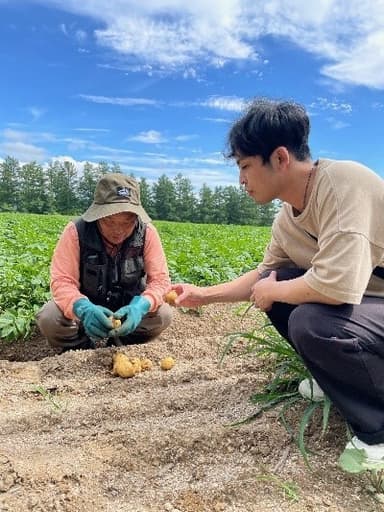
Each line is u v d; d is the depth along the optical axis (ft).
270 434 7.23
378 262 6.49
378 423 6.40
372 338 6.29
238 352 11.52
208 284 20.63
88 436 7.68
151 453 7.02
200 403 8.61
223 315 15.40
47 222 73.77
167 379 9.91
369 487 6.09
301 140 6.63
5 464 6.63
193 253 30.14
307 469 6.44
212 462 6.82
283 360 9.61
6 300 15.72
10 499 6.07
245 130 6.61
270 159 6.64
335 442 7.02
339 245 6.18
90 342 12.67
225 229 90.84
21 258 22.40
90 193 246.27
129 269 11.35
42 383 10.01
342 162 6.61
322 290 6.26
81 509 5.92
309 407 7.23
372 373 6.34
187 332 14.29
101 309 10.52
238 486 6.14
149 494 6.22
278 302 7.58
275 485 6.12
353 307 6.44
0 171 241.55
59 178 242.99
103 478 6.56
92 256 10.96
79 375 10.50
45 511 5.88
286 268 8.09
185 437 7.25
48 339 12.30
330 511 5.69
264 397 8.17
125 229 10.77
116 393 9.50
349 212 6.22
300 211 7.03
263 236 66.08
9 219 74.33
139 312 10.73
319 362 6.49
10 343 13.98
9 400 9.22
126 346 11.66
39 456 7.06
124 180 10.68
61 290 10.82
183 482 6.45
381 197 6.38
